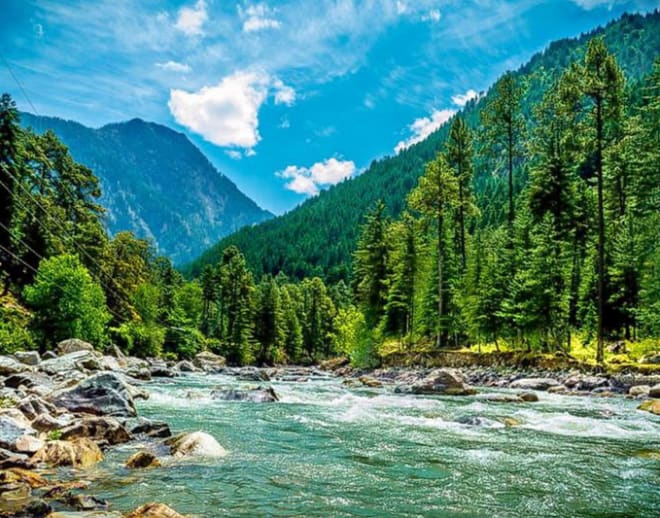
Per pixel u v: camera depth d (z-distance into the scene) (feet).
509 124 176.24
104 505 24.04
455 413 62.34
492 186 590.96
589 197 180.55
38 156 211.20
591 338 141.18
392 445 41.96
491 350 142.20
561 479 31.48
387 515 24.38
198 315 304.50
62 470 30.71
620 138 128.67
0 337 123.54
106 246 228.63
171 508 24.08
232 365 264.93
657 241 130.52
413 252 169.78
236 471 32.01
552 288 121.49
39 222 164.14
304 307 361.10
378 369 164.25
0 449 31.83
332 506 25.50
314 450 39.60
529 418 57.88
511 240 148.25
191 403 69.67
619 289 141.18
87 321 151.84
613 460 36.91
